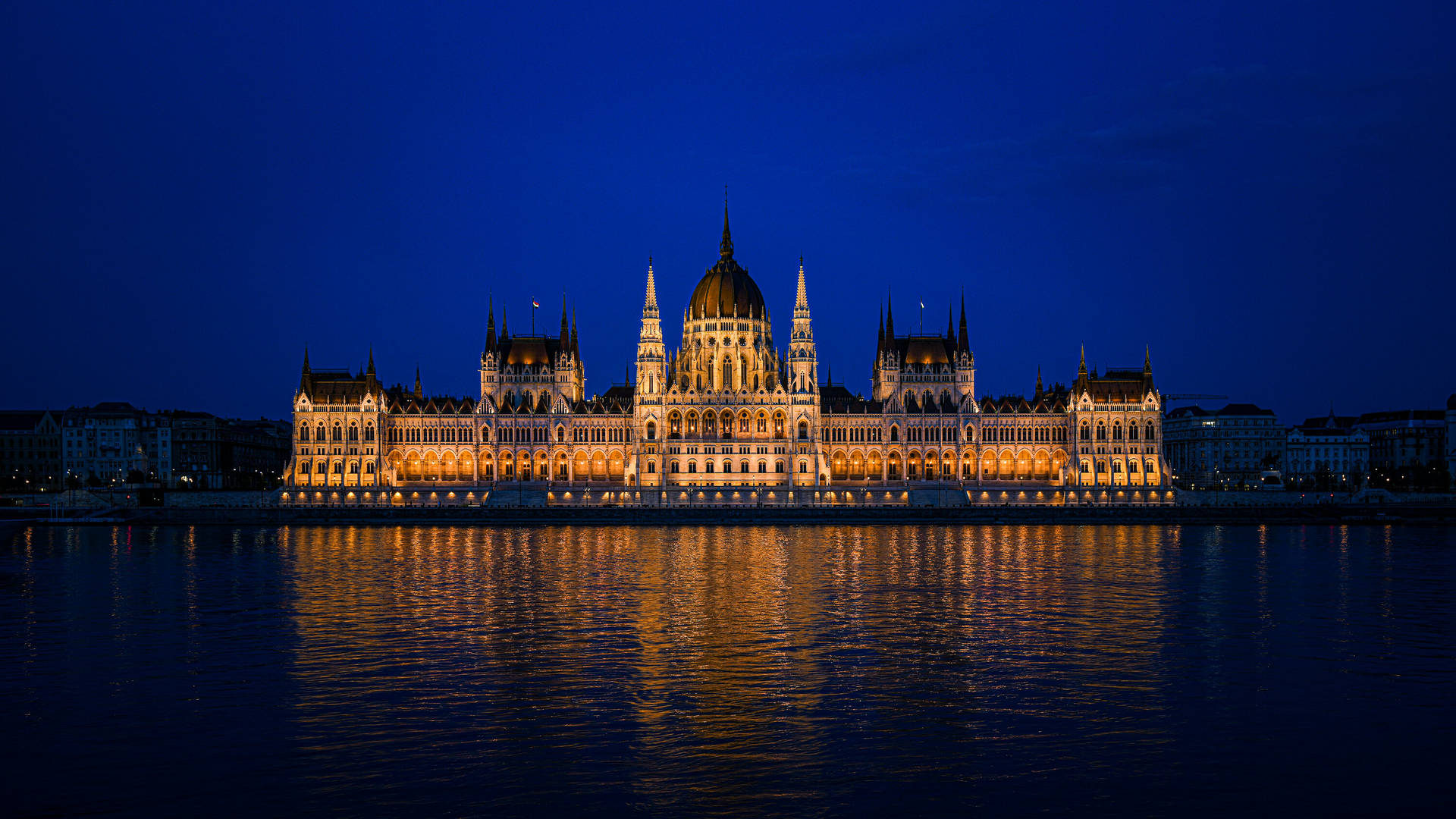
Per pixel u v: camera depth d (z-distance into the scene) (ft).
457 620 358.43
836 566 527.40
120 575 489.26
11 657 297.74
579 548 640.17
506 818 182.39
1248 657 299.17
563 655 300.40
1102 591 431.84
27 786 196.13
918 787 196.24
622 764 208.03
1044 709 245.24
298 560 562.25
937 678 273.75
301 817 182.29
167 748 216.74
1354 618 364.38
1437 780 199.31
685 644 317.01
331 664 289.53
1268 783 197.88
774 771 204.33
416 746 217.97
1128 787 196.24
